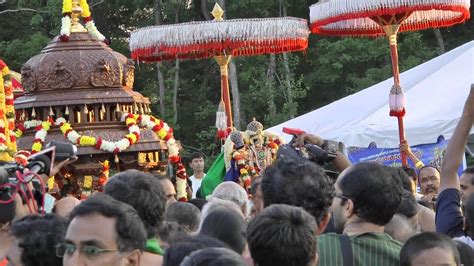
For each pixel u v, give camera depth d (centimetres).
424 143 1739
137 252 507
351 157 1847
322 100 4056
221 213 599
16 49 3775
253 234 502
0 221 610
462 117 685
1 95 961
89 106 1105
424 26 1460
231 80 3878
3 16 4084
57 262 557
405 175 840
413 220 711
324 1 1304
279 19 1248
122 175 603
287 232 496
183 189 1144
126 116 1100
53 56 1108
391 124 1773
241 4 4016
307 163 602
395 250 555
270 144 1136
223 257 442
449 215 674
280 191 584
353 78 3759
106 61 1110
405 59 3816
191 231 745
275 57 4012
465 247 575
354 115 1930
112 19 4225
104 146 1067
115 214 498
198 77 4216
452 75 1869
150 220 595
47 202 840
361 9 1264
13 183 621
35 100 1094
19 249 561
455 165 685
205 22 1236
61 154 682
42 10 3981
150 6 4219
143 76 4134
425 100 1809
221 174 1177
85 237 493
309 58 4062
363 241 555
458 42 4062
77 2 1140
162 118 3881
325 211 595
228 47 1239
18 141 1110
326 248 552
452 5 1276
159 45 1231
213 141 3881
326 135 1862
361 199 561
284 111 3781
